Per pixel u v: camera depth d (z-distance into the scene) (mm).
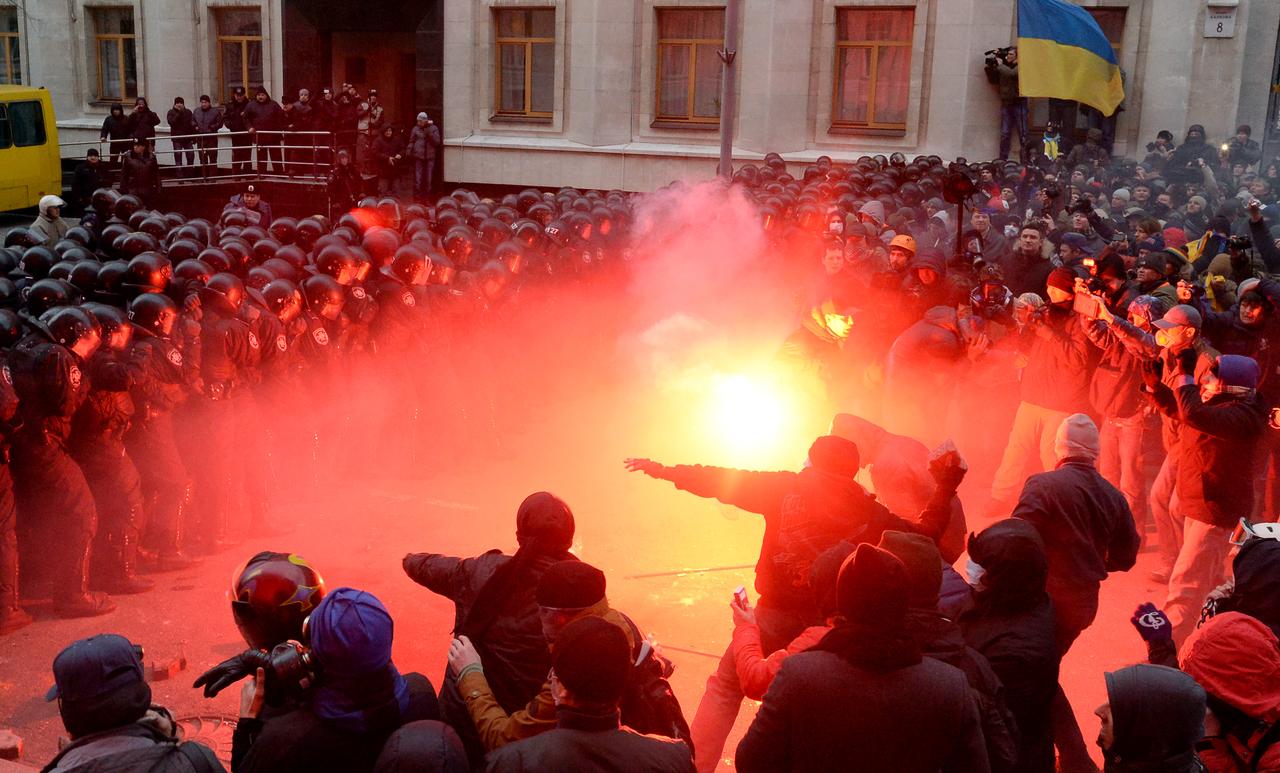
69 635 7086
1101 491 5492
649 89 28516
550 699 3672
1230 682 4051
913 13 26422
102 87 33844
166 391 7871
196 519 8336
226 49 32094
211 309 8258
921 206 16969
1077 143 25859
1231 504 6945
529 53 29391
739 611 4754
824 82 27250
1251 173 22703
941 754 3570
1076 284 8539
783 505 5043
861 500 4977
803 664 3590
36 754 5848
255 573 4020
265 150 27922
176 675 6613
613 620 3932
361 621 3482
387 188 27516
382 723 3537
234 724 6066
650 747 3295
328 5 30391
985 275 9227
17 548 7285
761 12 27156
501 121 29719
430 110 30219
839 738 3531
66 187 30781
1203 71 25203
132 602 7570
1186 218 18969
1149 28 25406
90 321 7141
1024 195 20562
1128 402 8625
